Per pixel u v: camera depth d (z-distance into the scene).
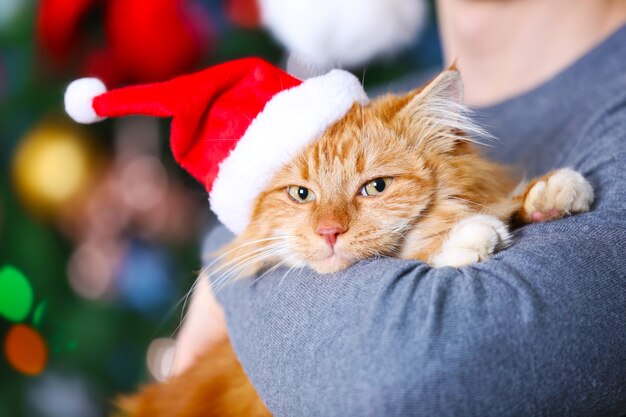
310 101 0.52
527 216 0.53
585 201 0.51
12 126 0.81
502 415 0.41
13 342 0.82
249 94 0.52
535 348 0.41
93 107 0.51
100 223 0.85
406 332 0.42
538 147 0.62
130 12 0.76
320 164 0.54
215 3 0.81
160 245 0.86
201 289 0.67
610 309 0.43
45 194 0.81
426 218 0.55
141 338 0.83
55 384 0.82
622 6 0.67
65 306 0.83
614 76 0.60
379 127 0.56
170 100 0.51
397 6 0.76
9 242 0.81
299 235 0.54
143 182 0.85
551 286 0.43
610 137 0.53
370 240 0.53
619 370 0.42
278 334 0.47
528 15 0.67
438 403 0.40
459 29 0.71
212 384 0.59
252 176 0.53
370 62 0.80
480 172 0.57
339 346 0.43
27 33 0.78
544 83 0.65
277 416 0.46
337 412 0.42
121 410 0.68
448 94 0.57
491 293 0.43
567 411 0.42
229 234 0.61
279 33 0.76
